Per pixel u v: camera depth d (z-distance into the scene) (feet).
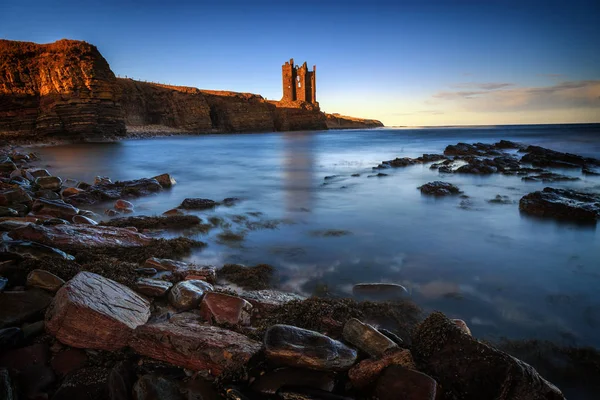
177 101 283.38
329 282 16.87
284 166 70.69
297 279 17.22
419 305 14.70
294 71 480.23
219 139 199.00
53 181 40.52
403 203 34.65
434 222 27.81
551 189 35.83
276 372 9.46
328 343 9.86
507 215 29.84
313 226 26.63
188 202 33.24
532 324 13.41
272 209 32.37
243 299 13.15
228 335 10.80
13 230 19.40
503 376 8.71
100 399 9.04
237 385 9.29
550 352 11.71
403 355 9.73
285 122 379.35
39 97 146.41
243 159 86.22
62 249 18.94
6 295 12.54
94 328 10.66
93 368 10.09
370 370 9.32
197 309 13.52
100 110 154.61
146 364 10.28
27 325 11.44
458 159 71.15
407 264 19.27
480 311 14.32
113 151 108.88
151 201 36.68
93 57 150.82
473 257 20.43
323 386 9.06
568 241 23.22
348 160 82.53
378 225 26.91
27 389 9.23
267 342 9.80
